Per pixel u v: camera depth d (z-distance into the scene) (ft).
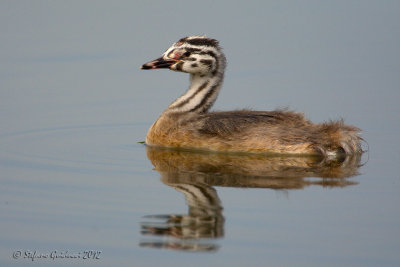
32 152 59.36
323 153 56.24
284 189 49.52
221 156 58.08
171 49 63.82
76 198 48.37
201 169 54.34
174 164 55.93
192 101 63.16
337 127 57.52
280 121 58.34
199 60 62.59
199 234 42.88
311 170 53.67
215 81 63.57
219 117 59.67
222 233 42.88
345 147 56.54
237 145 58.03
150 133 62.69
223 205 46.88
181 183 51.26
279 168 54.29
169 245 41.70
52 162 56.59
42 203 47.50
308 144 56.39
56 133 65.31
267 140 57.26
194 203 47.37
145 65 63.93
